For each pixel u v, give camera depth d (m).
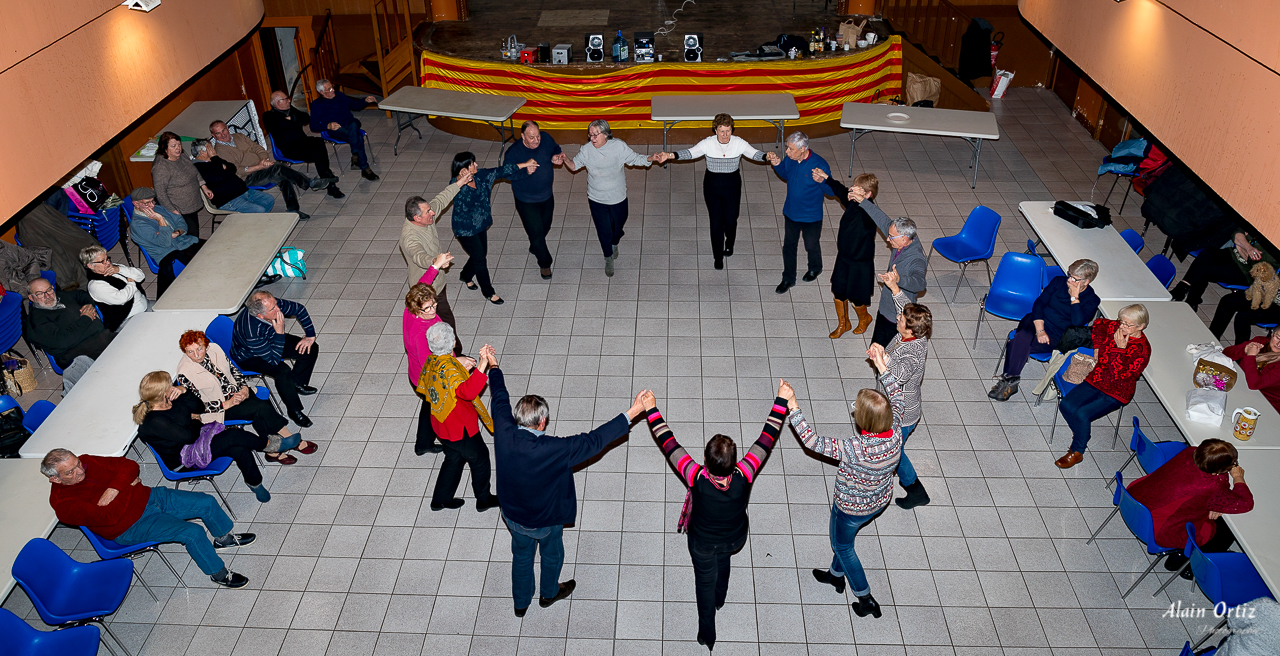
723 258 8.42
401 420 6.58
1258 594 4.54
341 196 10.02
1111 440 6.25
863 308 7.15
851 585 4.88
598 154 7.47
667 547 5.46
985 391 6.75
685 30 12.39
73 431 5.33
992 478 5.93
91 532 4.85
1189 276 7.50
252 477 5.71
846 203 6.90
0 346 6.76
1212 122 5.45
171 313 6.48
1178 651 4.74
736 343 7.34
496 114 10.03
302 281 8.39
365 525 5.66
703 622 4.68
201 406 5.52
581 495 5.84
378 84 13.18
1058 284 6.09
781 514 5.68
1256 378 5.43
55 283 7.52
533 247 8.02
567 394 6.75
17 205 5.55
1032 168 10.41
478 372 4.82
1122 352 5.41
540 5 13.84
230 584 5.22
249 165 9.30
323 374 7.09
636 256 8.70
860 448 4.30
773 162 7.48
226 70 12.02
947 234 8.92
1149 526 4.66
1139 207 9.44
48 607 4.44
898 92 11.77
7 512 4.80
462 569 5.34
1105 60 7.14
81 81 6.32
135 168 10.12
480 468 5.44
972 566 5.28
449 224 9.39
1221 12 5.30
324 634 4.94
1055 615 4.96
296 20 14.29
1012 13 13.38
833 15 12.92
